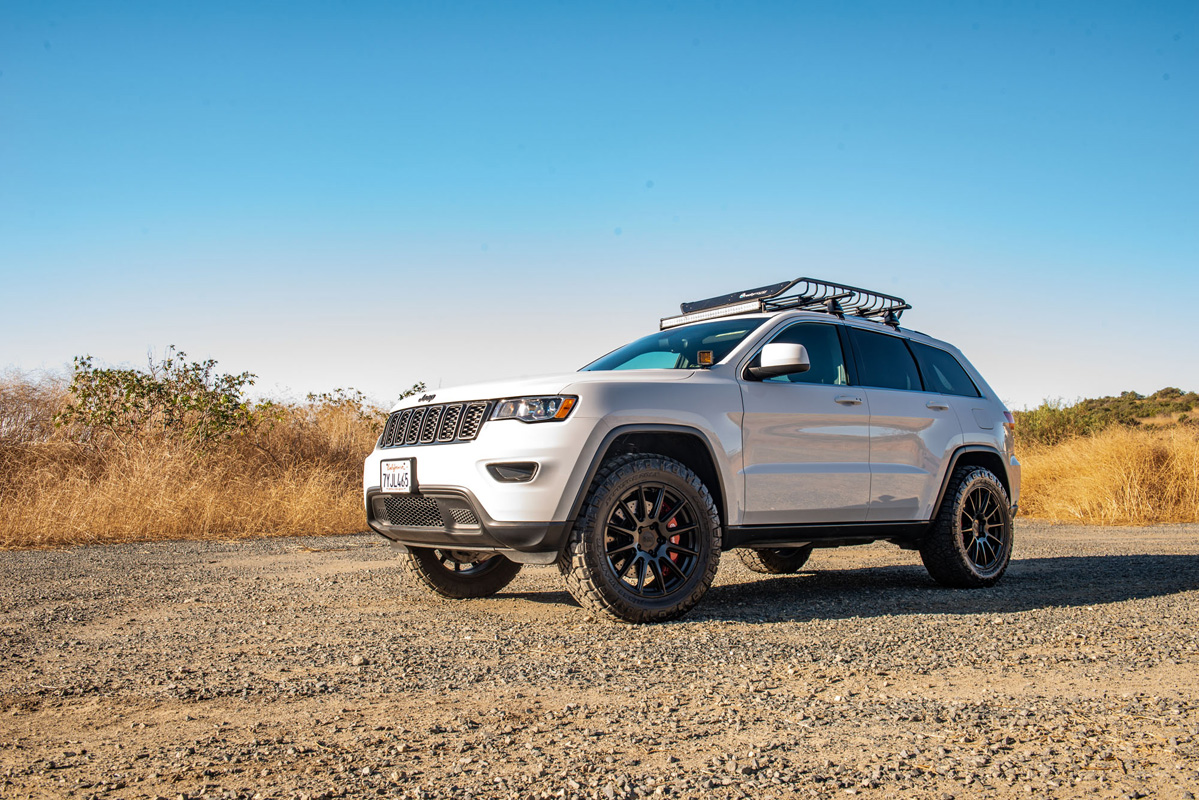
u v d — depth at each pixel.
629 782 2.26
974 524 5.87
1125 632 4.19
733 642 3.92
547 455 4.20
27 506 9.18
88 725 2.77
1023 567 6.98
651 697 3.06
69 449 11.48
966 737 2.62
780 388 5.05
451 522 4.50
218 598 5.29
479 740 2.59
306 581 5.99
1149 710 2.89
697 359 5.13
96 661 3.63
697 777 2.30
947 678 3.33
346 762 2.41
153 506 9.45
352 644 3.94
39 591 5.57
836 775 2.32
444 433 4.60
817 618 4.56
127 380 11.91
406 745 2.54
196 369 12.55
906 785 2.25
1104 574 6.46
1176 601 5.16
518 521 4.18
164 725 2.76
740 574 6.72
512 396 4.38
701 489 4.56
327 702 3.01
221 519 9.65
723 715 2.84
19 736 2.66
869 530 5.38
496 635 4.12
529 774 2.31
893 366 5.83
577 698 3.05
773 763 2.40
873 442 5.39
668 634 4.12
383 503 4.93
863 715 2.84
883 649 3.79
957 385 6.26
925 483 5.64
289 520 9.80
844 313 5.90
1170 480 12.76
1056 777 2.30
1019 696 3.08
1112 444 13.48
